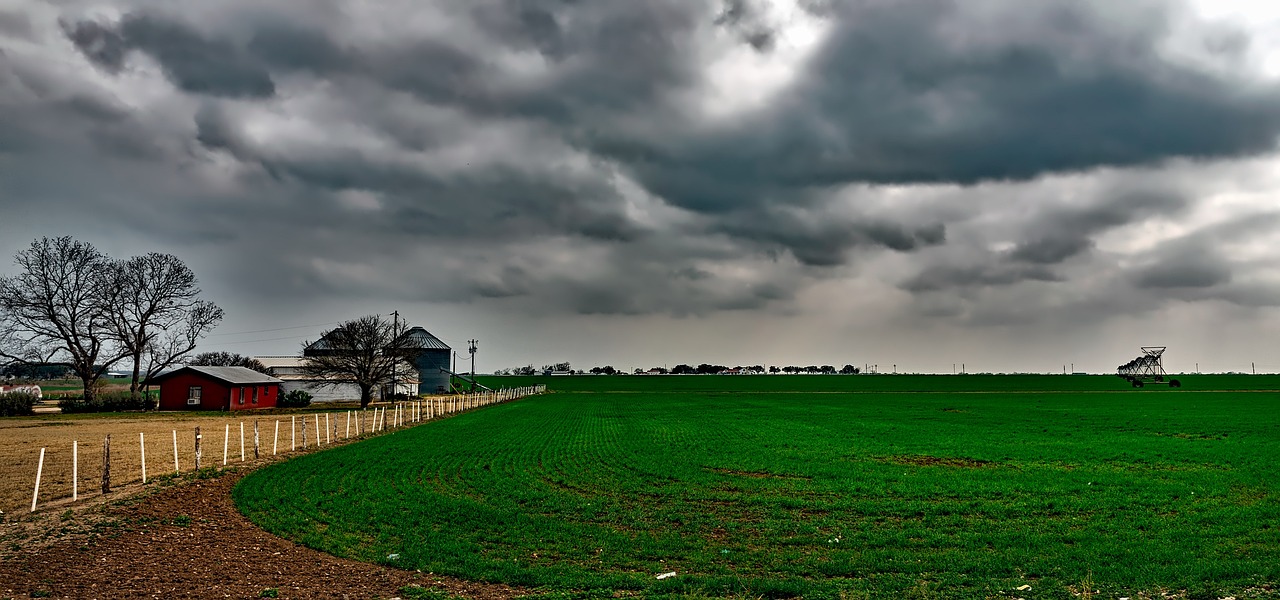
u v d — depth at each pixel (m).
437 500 25.27
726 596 15.22
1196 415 71.56
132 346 86.56
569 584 15.91
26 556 17.70
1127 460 37.00
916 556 18.19
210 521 22.00
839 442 46.34
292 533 20.61
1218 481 29.61
